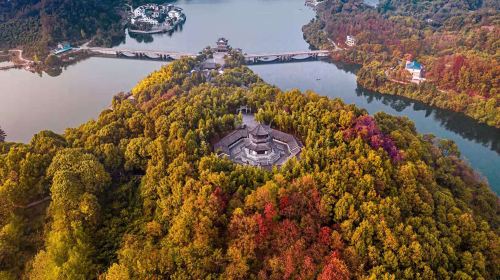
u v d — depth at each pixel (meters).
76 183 114.81
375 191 111.62
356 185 114.12
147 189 120.31
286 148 145.00
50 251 99.56
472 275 104.06
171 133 138.25
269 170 130.75
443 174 138.62
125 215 116.81
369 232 101.44
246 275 96.00
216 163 121.75
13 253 105.50
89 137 140.62
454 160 157.75
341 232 104.00
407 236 103.19
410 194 116.88
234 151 143.62
